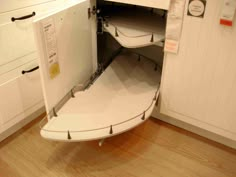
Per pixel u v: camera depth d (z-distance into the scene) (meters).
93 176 1.10
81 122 1.09
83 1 1.15
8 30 1.03
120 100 1.25
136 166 1.15
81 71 1.33
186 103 1.20
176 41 1.05
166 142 1.28
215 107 1.12
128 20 1.39
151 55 1.68
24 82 1.20
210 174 1.12
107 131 1.04
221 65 1.00
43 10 1.17
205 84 1.09
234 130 1.12
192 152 1.23
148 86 1.38
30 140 1.28
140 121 1.11
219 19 0.91
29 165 1.15
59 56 1.08
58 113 1.14
